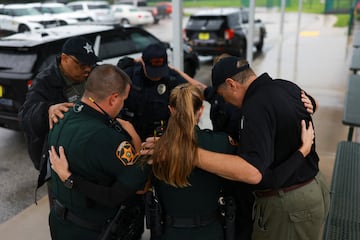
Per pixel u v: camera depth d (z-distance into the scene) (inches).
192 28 387.5
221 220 64.8
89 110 62.5
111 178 61.6
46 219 120.0
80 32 201.3
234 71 62.9
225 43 375.6
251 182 56.7
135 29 235.6
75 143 60.6
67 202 65.9
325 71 324.5
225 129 79.7
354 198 93.0
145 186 62.5
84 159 59.9
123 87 63.4
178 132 55.9
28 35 190.9
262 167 56.4
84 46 83.3
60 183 65.7
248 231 72.4
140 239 100.1
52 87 86.0
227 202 64.9
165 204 63.3
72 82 87.4
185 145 55.7
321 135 181.8
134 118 95.0
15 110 167.2
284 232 67.7
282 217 66.6
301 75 312.8
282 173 61.3
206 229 63.6
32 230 114.0
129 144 61.8
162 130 66.4
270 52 442.9
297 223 66.7
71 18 660.1
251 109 59.5
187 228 63.3
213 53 384.8
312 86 275.6
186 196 61.5
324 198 71.3
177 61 147.1
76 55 81.9
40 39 179.9
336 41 512.1
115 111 64.7
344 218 84.6
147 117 94.4
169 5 1064.2
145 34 242.7
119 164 59.4
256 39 425.4
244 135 58.5
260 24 443.5
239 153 58.0
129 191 59.7
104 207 65.7
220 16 376.8
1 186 146.6
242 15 408.8
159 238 66.3
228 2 1387.8
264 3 1333.7
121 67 97.3
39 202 131.6
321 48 456.4
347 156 115.6
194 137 56.6
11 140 194.2
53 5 679.1
